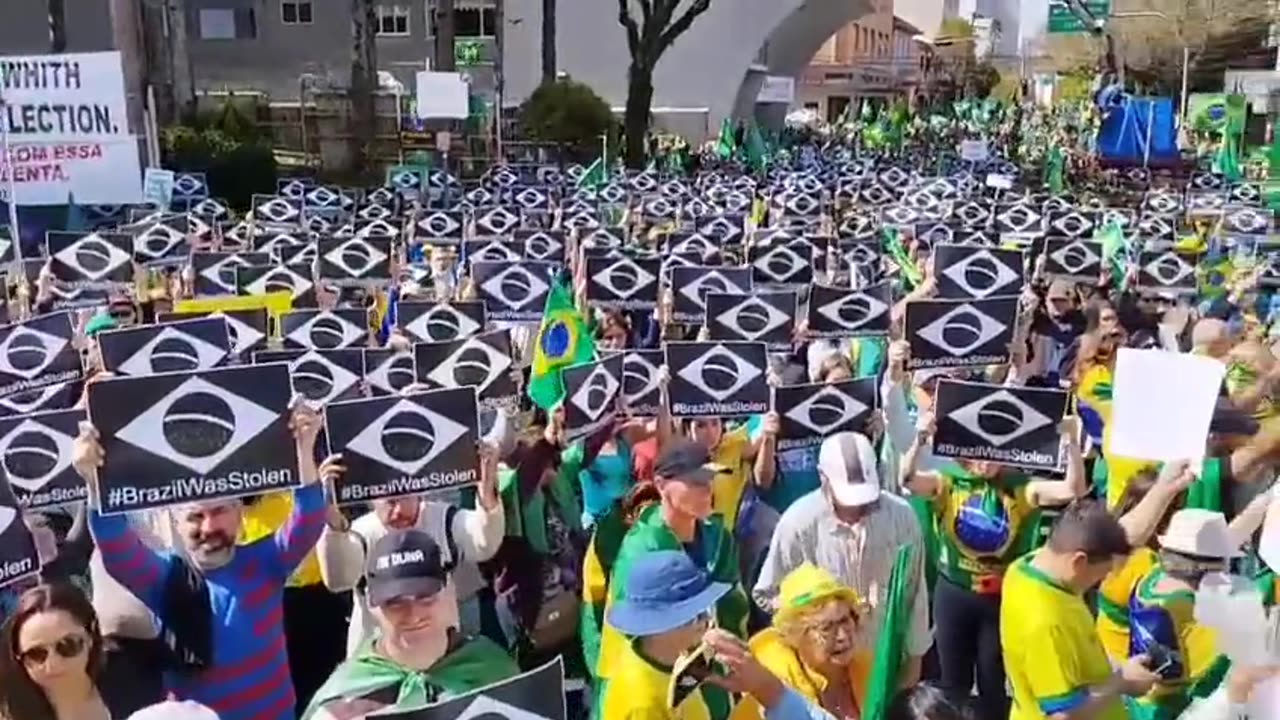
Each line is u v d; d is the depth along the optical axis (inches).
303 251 537.3
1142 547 211.2
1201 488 236.8
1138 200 1158.3
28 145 493.7
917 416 274.8
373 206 788.0
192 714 117.5
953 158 1813.5
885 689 169.5
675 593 156.4
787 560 212.1
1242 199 938.1
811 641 178.9
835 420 269.3
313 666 223.1
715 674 152.7
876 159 1733.5
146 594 175.8
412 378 302.0
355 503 207.3
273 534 187.8
